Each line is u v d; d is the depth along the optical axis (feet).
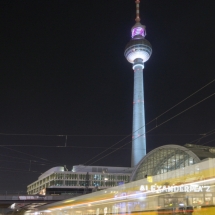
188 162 215.72
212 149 218.79
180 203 44.24
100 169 368.48
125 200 54.39
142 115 349.20
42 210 106.32
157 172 254.88
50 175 363.35
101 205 61.16
